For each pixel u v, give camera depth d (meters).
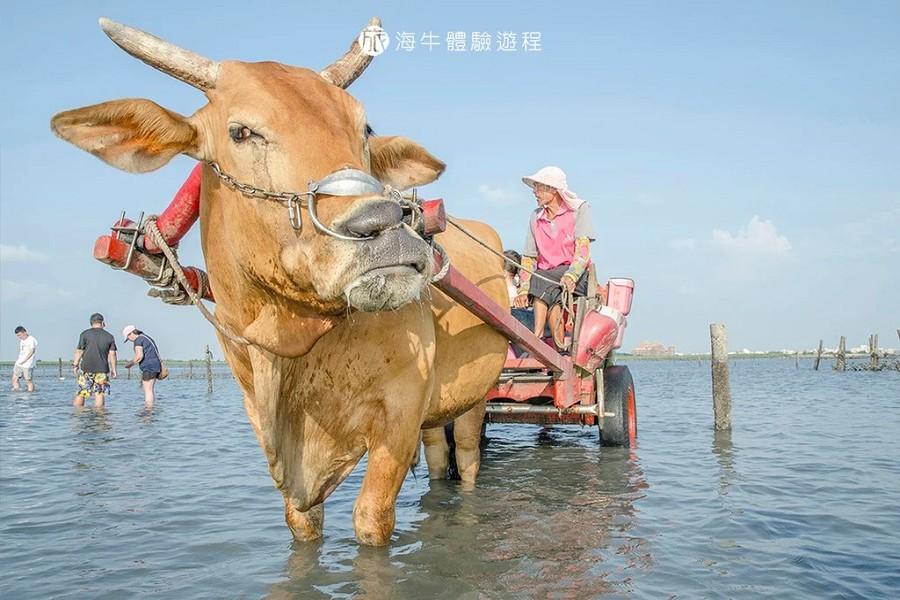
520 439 10.42
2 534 5.61
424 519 5.70
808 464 8.29
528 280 8.34
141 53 3.69
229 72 3.77
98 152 3.62
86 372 18.28
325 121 3.56
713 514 5.88
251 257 3.67
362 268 3.13
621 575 4.39
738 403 18.02
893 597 4.06
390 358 4.39
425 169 4.66
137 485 7.53
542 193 8.21
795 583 4.27
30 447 10.60
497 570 4.46
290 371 4.18
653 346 143.62
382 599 4.00
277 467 4.21
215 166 3.77
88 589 4.32
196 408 18.30
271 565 4.63
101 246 4.27
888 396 20.08
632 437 9.73
